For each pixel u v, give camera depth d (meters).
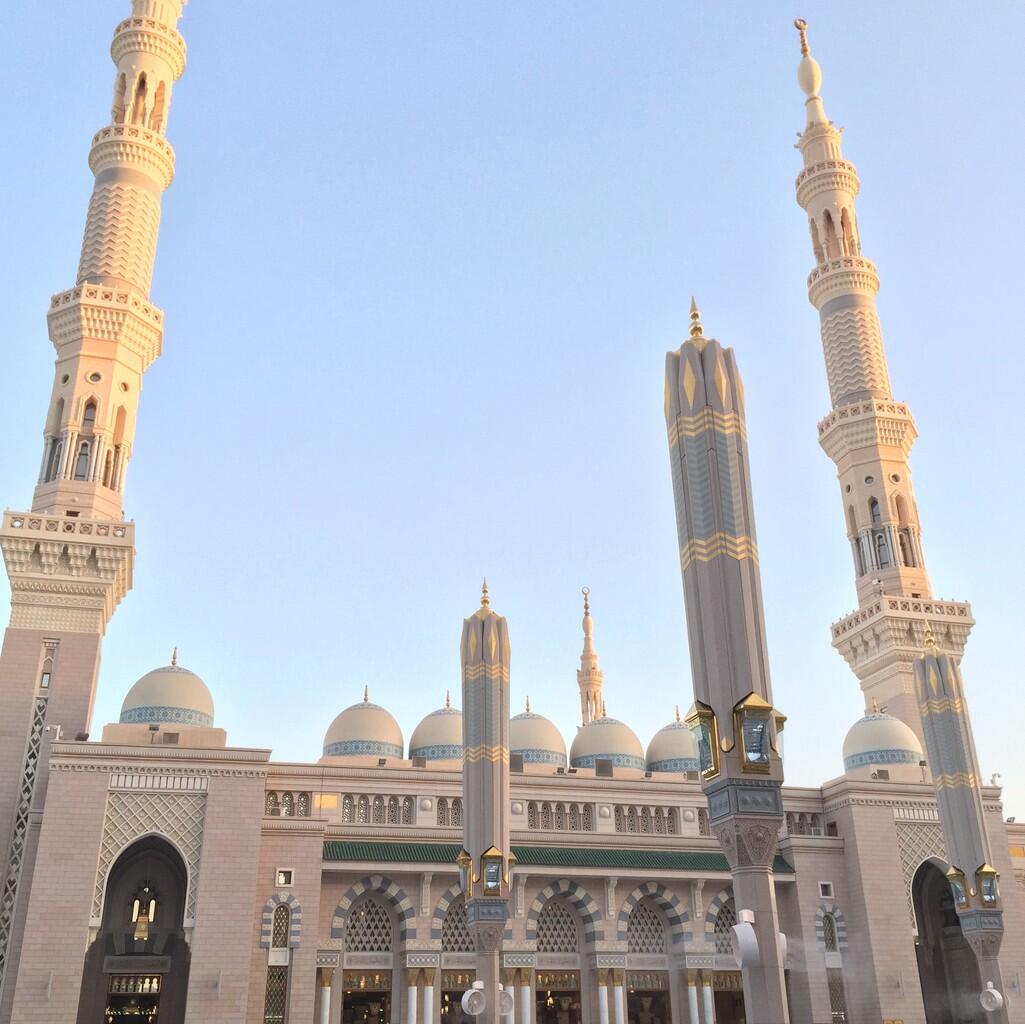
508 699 44.00
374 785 51.53
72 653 49.00
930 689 48.06
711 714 24.83
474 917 39.22
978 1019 53.44
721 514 26.62
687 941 50.84
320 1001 45.47
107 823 43.56
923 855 53.91
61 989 40.16
